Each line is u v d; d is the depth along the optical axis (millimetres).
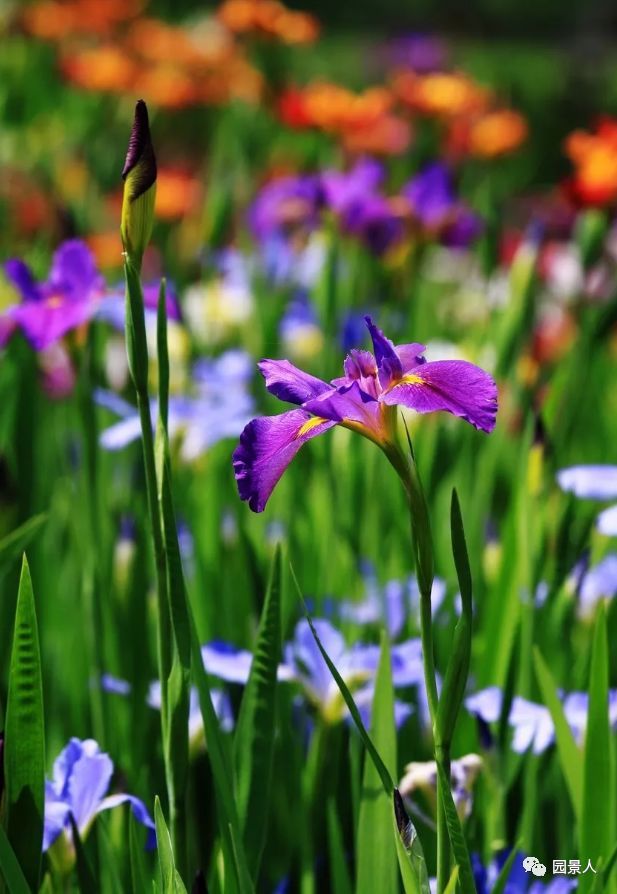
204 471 2453
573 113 9047
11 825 1667
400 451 1602
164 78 5797
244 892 1687
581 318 2912
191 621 1693
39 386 2584
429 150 5176
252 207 3525
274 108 4801
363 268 3277
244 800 1741
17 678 1660
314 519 2336
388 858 1753
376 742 1767
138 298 1668
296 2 15633
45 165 4445
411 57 6527
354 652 1916
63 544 2357
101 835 1783
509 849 1847
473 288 4105
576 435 3133
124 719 2025
